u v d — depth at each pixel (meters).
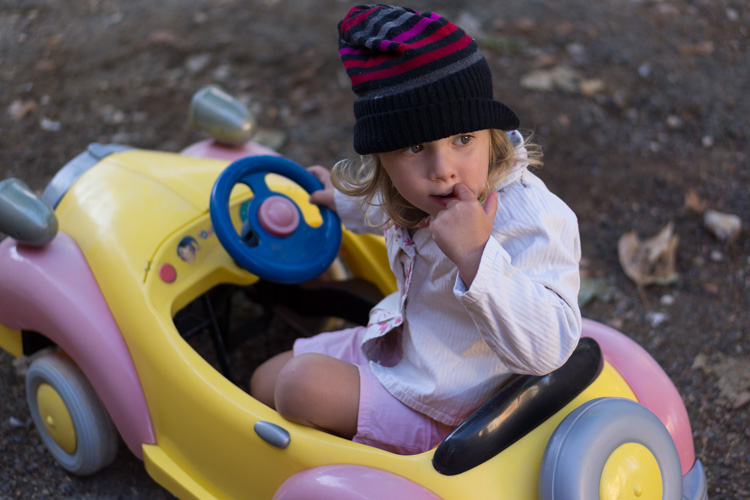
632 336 2.23
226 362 1.82
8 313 1.69
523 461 1.22
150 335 1.51
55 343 1.81
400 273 1.43
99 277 1.61
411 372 1.40
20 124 3.07
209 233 1.70
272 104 3.19
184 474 1.52
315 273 1.65
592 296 2.38
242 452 1.39
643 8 3.91
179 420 1.48
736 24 3.82
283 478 1.34
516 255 1.20
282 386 1.35
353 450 1.27
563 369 1.29
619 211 2.71
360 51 1.22
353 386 1.38
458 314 1.32
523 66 3.41
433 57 1.15
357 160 1.48
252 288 1.97
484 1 3.88
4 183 1.64
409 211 1.35
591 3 3.93
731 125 3.12
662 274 2.44
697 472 1.46
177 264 1.63
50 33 3.67
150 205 1.71
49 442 1.78
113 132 3.03
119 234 1.64
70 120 3.10
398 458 1.24
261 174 1.70
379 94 1.17
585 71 3.40
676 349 2.18
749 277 2.45
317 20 3.72
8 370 2.08
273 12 3.79
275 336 2.21
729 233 2.58
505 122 1.23
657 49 3.59
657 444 1.25
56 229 1.64
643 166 2.91
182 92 3.25
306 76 3.34
